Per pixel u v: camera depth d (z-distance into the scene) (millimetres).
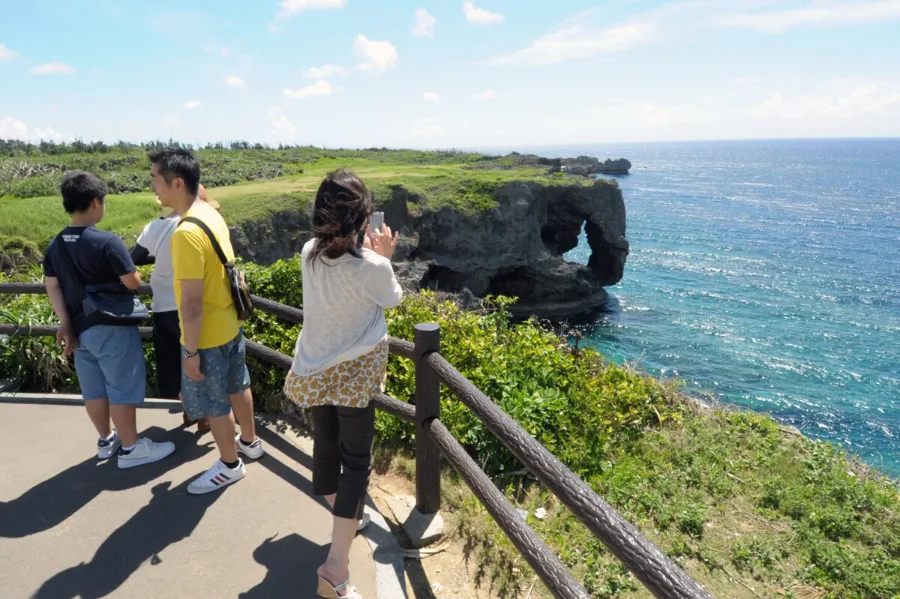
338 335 2416
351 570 2842
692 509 4410
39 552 2883
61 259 3328
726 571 3887
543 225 44438
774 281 50375
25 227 24047
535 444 2266
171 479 3518
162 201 3150
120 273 3355
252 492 3396
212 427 3340
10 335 5035
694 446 5691
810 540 4227
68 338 3432
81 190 3277
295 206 32312
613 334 35938
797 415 24766
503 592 2916
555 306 42719
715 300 44281
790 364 30672
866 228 80812
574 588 2072
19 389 5094
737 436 6078
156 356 3631
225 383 3283
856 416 24688
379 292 2357
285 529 3090
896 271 54125
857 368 30141
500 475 4352
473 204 39562
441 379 2938
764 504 4734
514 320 41438
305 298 2451
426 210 37719
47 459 3727
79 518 3141
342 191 2246
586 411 5508
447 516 3498
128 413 3559
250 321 5406
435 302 6367
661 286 48969
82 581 2703
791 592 3660
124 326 3459
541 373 5664
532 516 3963
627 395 6156
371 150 106125
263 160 67438
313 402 2461
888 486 5531
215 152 71188
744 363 30859
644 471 5047
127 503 3279
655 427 6219
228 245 3203
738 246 66938
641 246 67125
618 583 3434
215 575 2758
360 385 2447
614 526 1803
